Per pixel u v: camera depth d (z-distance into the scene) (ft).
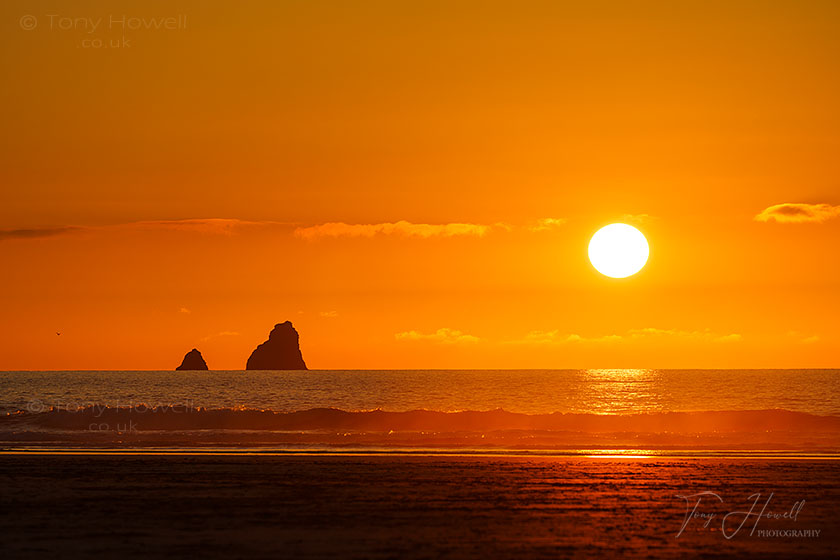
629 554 181.27
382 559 174.09
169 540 191.11
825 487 275.59
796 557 181.27
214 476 293.64
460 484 277.23
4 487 267.18
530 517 221.25
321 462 334.44
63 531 200.95
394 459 347.36
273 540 191.31
